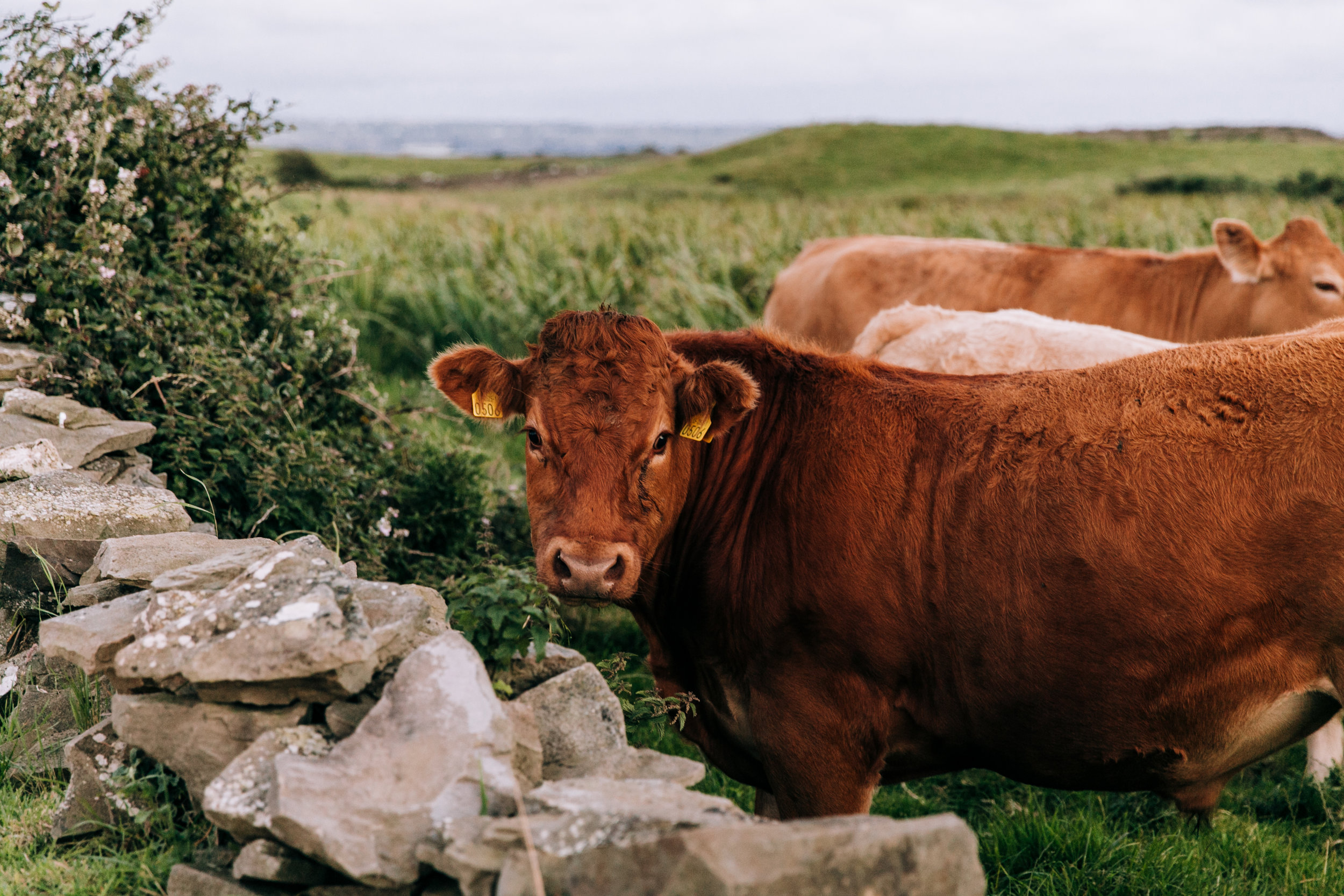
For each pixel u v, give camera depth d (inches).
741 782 147.4
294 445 191.0
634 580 120.6
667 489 127.6
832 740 127.3
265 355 209.3
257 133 222.1
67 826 106.2
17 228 186.2
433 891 85.4
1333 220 623.8
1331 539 108.9
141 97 211.5
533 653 114.1
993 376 132.6
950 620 121.5
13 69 203.2
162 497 151.8
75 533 141.2
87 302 191.2
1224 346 123.6
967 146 2247.8
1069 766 125.0
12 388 174.6
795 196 1681.8
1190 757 119.4
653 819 79.0
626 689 131.9
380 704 95.7
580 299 462.9
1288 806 177.5
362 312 441.7
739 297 485.7
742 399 124.3
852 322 342.3
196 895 92.9
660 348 126.1
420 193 1523.1
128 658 101.7
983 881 77.2
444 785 87.6
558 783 90.2
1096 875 145.6
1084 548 115.0
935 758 132.0
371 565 188.2
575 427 121.2
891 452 126.9
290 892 91.0
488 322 450.6
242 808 90.5
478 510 229.1
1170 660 113.9
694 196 1711.4
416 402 339.6
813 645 126.6
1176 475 113.9
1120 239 564.4
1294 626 111.3
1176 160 1909.4
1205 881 146.3
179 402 183.9
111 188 203.5
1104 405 120.8
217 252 223.1
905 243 346.0
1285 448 111.6
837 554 125.0
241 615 102.3
